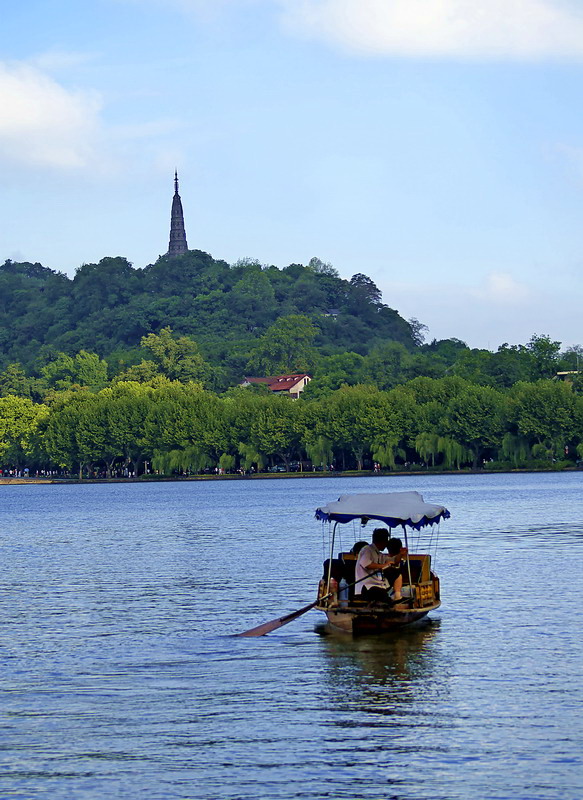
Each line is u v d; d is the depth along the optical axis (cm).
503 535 11725
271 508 19125
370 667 4934
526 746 3719
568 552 9612
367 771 3534
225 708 4288
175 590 7631
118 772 3569
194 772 3556
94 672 4953
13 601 7238
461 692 4428
